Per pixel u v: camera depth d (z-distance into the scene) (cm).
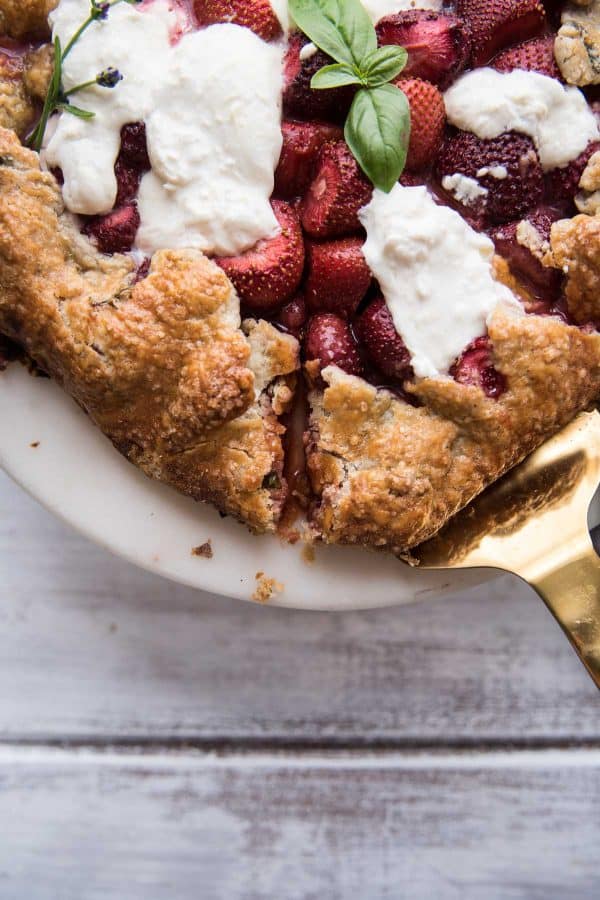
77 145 55
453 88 56
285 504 58
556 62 56
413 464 55
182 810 67
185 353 55
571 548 56
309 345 56
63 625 67
